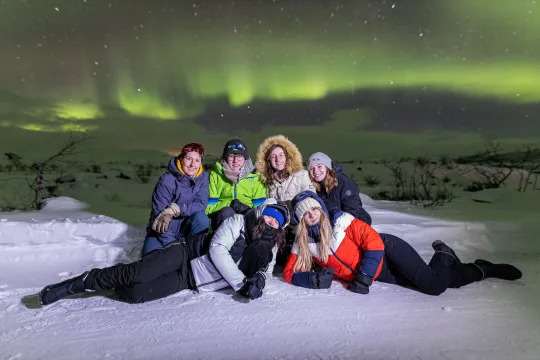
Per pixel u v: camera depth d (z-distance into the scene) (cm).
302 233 353
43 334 279
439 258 351
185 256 343
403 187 866
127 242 447
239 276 326
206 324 291
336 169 411
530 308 317
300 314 306
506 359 246
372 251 339
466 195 805
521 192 753
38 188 757
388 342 267
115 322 295
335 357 250
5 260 406
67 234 444
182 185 388
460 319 298
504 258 446
